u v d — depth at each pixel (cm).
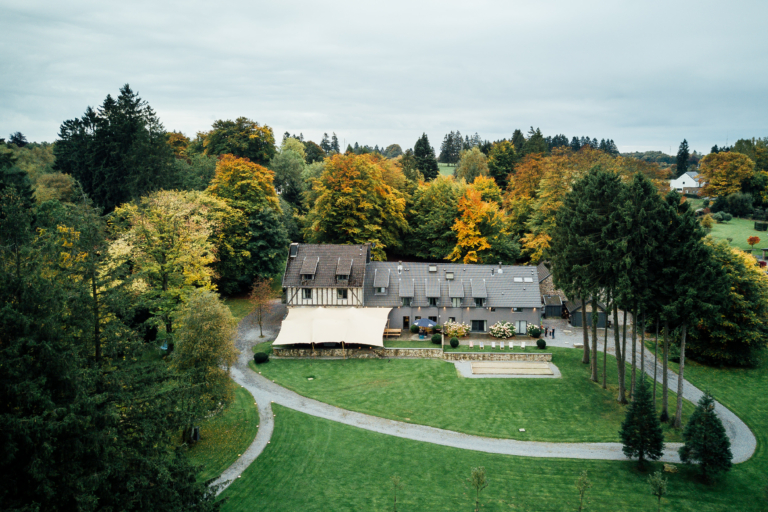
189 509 2189
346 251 6075
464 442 3631
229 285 7000
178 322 4125
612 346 5550
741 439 3803
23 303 1850
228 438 3588
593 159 7012
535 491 3034
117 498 1930
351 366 5059
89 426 1872
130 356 2291
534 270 6050
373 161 9362
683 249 3519
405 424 3897
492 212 7531
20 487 1698
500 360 5200
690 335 5138
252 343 5653
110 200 6881
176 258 4706
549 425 3912
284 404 4194
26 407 1742
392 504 2875
